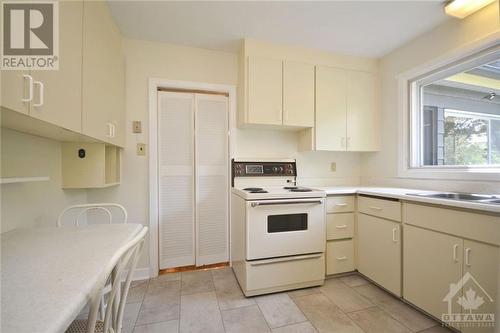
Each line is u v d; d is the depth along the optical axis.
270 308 1.62
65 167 1.61
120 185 2.05
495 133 1.68
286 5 1.64
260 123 2.10
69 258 0.82
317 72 2.27
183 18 1.77
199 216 2.29
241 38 2.07
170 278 2.07
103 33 1.46
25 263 0.77
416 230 1.54
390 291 1.73
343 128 2.36
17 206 1.19
